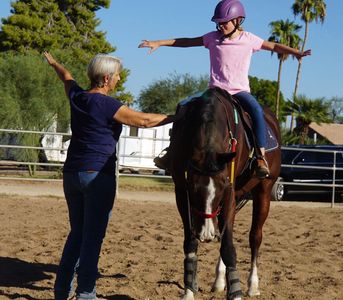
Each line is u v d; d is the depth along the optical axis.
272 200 17.38
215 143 4.88
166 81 49.31
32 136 23.12
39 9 39.44
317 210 14.16
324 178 17.30
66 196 4.95
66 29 40.00
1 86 25.06
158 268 7.00
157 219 11.31
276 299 5.82
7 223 10.12
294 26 42.25
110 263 7.25
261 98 56.16
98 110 4.70
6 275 6.55
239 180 5.84
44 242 8.39
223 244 4.99
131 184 20.08
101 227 4.77
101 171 4.70
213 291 6.05
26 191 15.93
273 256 8.08
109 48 42.00
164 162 5.73
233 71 5.86
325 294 5.99
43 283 6.28
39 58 27.03
